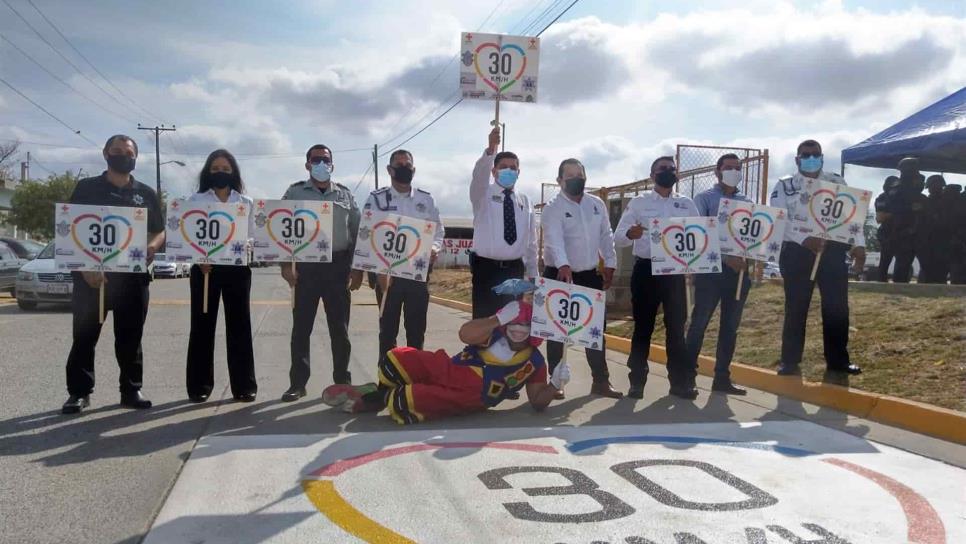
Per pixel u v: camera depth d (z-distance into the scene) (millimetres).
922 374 6434
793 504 4117
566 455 4953
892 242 11156
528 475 4527
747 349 8383
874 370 6824
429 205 6699
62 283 14438
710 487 4363
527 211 6742
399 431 5520
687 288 7070
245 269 6391
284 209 6242
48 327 11633
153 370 8031
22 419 5734
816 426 5820
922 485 4457
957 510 4062
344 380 6699
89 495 4121
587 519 3857
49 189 44344
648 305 6902
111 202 5984
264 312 15680
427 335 12188
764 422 5941
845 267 6863
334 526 3738
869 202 6629
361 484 4340
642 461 4840
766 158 11672
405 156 6441
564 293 6070
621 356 9742
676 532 3705
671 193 7113
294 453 4914
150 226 6277
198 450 4953
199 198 6238
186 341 10336
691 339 6988
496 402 5988
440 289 25625
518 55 7180
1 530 3646
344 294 6688
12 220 44938
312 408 6250
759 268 11906
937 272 11078
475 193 6676
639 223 6926
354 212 6832
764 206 6750
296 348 6594
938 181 11109
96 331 6035
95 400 6438
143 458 4785
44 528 3678
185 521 3773
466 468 4652
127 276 6012
